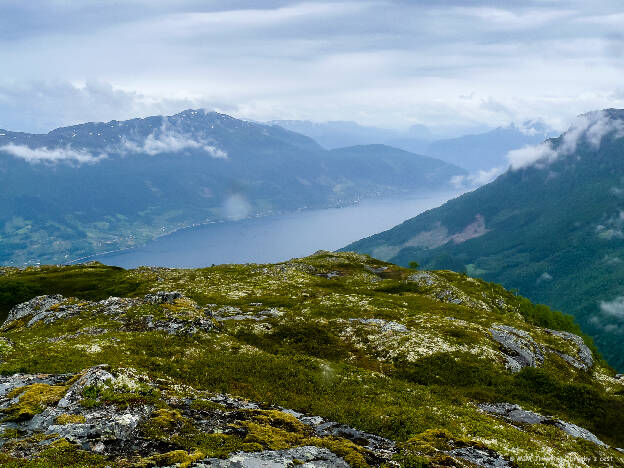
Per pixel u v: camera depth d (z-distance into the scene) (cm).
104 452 1661
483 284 11181
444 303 7794
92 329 4356
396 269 12431
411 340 5066
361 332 5409
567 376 5369
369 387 3378
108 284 10019
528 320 9769
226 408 2347
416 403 3083
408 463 1905
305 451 1864
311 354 4794
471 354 4884
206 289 8556
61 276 10912
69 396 2075
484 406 3662
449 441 2311
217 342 4144
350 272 11631
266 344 4906
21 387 2238
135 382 2320
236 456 1728
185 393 2478
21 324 5594
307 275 10444
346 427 2383
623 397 4956
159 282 9631
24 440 1677
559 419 3484
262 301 7419
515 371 4772
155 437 1803
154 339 3931
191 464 1608
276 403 2784
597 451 2942
